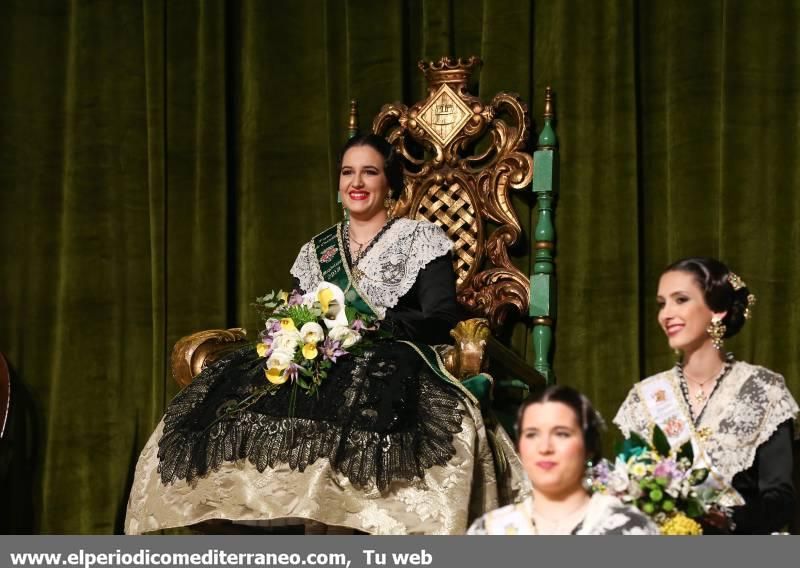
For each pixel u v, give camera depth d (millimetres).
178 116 10492
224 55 10453
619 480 5977
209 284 10266
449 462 6988
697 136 9297
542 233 9570
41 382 10734
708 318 6812
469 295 9742
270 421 7148
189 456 7254
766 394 6652
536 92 9914
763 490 6535
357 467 6926
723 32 9203
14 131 10898
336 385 7297
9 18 10977
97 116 10758
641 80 9664
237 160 10578
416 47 10367
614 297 9383
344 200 8703
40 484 10594
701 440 6656
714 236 9195
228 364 7859
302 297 7711
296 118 10430
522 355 9734
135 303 10547
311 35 10477
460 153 10031
